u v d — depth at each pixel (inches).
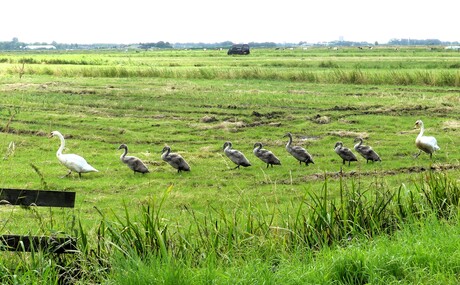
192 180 772.0
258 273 335.0
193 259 366.9
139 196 690.2
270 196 668.7
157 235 367.6
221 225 433.1
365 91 1657.2
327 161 887.1
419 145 896.3
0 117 1199.6
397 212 453.1
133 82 1921.8
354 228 404.5
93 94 1595.7
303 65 2866.6
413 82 1831.9
